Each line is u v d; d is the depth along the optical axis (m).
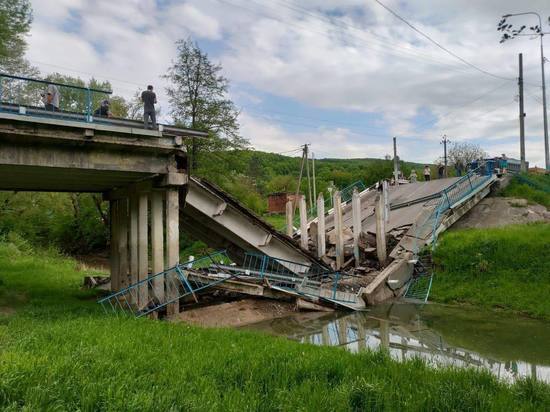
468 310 16.16
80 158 13.23
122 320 11.87
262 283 17.02
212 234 20.89
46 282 21.27
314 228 26.69
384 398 6.16
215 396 6.10
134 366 7.15
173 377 6.78
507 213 23.91
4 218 34.91
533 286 16.38
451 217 23.27
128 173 14.55
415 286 18.95
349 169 104.06
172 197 15.00
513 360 10.52
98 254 40.78
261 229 19.30
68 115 12.96
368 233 23.77
